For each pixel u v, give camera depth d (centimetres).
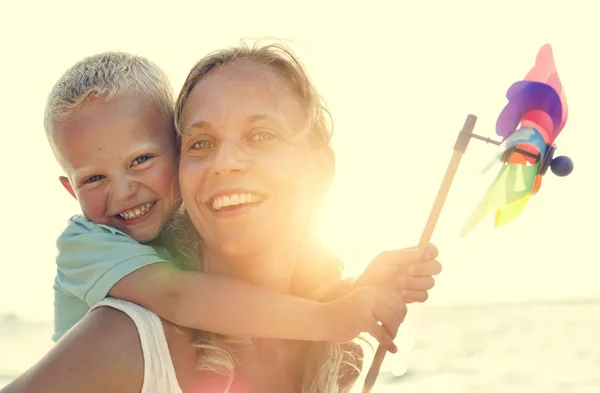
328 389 254
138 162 272
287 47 243
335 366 256
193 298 233
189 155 235
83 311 265
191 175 232
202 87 237
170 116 281
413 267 246
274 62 241
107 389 206
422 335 2012
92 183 271
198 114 233
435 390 1414
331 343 257
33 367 208
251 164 229
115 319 216
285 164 232
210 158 231
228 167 226
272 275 244
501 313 2352
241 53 241
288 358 248
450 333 2030
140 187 271
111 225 271
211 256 249
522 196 242
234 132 230
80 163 271
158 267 244
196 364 225
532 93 239
